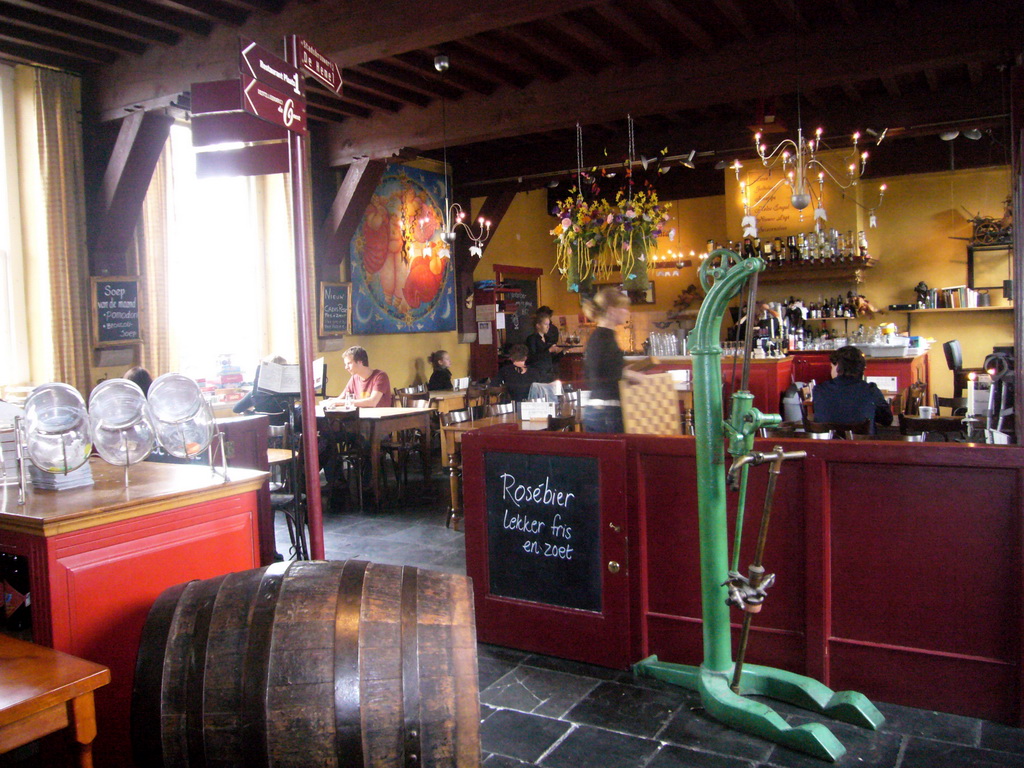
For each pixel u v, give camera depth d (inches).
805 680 112.6
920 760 98.0
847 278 426.9
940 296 435.2
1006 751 99.5
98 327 242.1
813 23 232.4
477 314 429.4
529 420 209.5
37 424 99.9
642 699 117.1
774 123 281.0
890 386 322.7
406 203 370.3
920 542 109.7
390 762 71.6
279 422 228.4
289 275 312.3
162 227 264.5
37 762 94.4
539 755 102.3
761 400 336.2
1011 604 105.1
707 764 99.3
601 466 126.0
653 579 126.9
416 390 339.0
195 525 103.6
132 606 95.6
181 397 110.8
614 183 473.4
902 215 449.1
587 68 259.9
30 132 233.8
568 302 536.7
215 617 76.0
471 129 285.1
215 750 71.9
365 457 281.0
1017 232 161.0
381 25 193.0
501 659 132.8
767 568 119.1
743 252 429.7
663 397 150.6
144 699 74.4
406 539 212.7
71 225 238.1
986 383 209.9
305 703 70.7
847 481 113.3
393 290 364.8
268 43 209.8
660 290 506.3
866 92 305.4
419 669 73.7
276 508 174.6
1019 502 103.5
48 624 87.9
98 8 207.5
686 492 123.2
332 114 309.3
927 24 219.0
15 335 233.9
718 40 245.3
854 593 114.0
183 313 273.0
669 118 331.0
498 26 187.6
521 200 488.1
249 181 304.5
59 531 87.7
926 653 109.8
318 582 78.3
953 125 302.4
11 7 203.2
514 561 135.6
